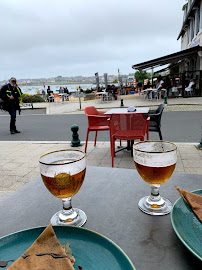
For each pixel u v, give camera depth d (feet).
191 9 54.29
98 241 2.14
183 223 2.38
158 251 2.14
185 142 17.78
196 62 54.85
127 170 4.27
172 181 3.66
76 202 3.16
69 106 59.16
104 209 2.94
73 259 1.94
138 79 125.18
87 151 16.62
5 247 2.16
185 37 79.77
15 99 25.29
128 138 12.48
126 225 2.58
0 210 3.05
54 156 2.80
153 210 2.80
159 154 2.55
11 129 26.23
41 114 46.32
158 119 15.08
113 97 68.03
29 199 3.34
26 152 17.60
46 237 1.99
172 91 55.36
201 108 35.83
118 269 1.82
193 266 1.93
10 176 12.61
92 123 16.10
